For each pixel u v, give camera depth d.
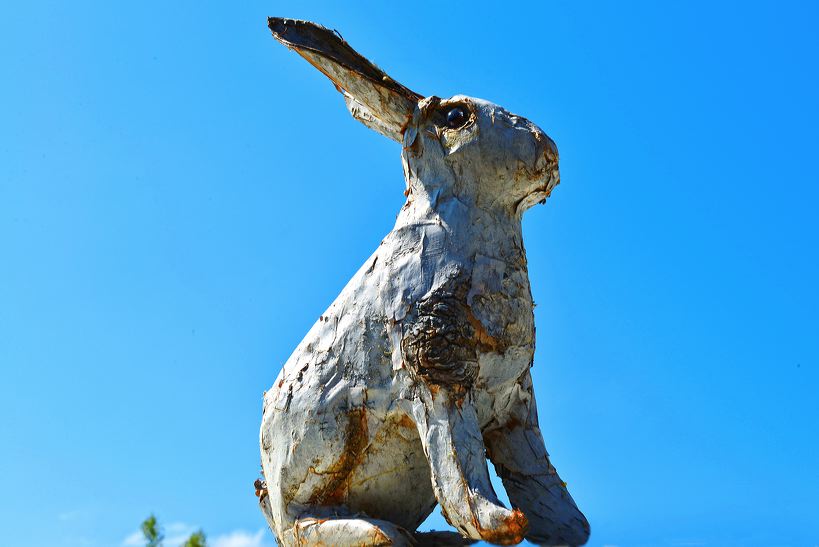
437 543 5.79
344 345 5.80
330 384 5.79
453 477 5.36
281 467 5.88
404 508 5.89
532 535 5.71
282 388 5.97
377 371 5.70
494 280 5.73
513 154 5.83
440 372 5.48
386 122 6.17
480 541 5.39
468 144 5.85
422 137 6.01
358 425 5.72
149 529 7.05
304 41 6.09
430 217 5.86
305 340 6.05
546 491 5.84
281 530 5.91
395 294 5.70
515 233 5.92
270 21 6.16
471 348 5.57
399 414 5.65
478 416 5.72
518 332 5.75
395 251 5.83
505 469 5.92
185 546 6.86
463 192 5.86
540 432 5.98
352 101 6.55
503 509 5.21
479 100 5.99
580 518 5.75
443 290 5.62
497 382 5.71
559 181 6.06
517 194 5.89
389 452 5.73
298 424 5.82
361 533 5.48
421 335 5.53
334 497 5.80
